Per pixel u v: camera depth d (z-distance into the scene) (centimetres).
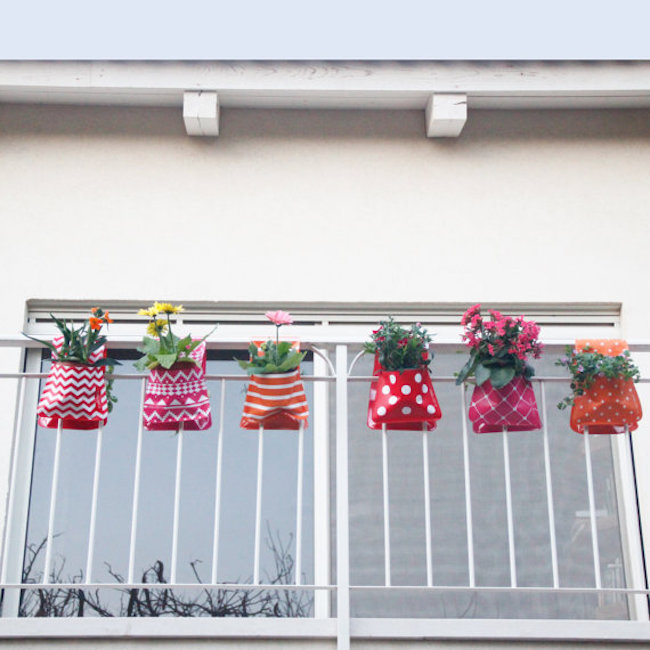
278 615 374
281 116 447
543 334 421
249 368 321
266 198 433
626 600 376
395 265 425
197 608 375
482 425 324
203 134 439
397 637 299
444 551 382
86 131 439
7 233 420
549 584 378
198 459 400
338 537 307
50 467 394
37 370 407
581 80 429
